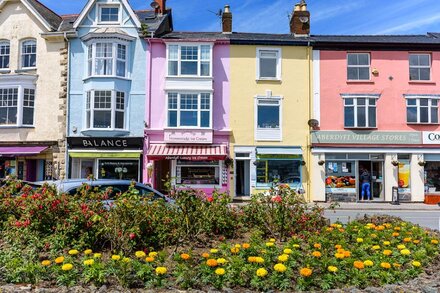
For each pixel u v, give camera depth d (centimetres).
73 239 579
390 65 2344
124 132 2267
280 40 2322
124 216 589
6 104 2328
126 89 2297
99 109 2253
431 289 455
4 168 2305
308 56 2336
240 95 2319
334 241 620
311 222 718
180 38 2317
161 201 671
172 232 623
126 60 2309
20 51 2375
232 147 2288
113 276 475
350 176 2292
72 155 2233
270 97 2311
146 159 2252
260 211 715
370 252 588
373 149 2283
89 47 2305
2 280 465
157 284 459
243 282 465
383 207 2048
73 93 2295
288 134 2305
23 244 586
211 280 465
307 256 536
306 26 2473
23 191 716
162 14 2661
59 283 457
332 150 2281
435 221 1484
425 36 2633
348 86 2328
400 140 2297
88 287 450
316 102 2320
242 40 2320
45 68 2330
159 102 2298
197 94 2281
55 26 2447
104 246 606
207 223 658
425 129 2316
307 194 2267
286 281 462
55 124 2288
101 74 2270
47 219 604
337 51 2347
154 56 2323
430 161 2312
